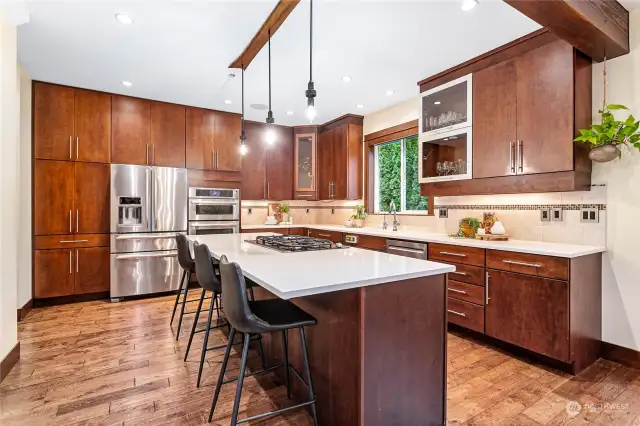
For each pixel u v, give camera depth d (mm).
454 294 2881
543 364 2383
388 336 1498
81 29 2578
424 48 2820
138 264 4051
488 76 2877
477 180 2998
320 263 1798
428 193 3471
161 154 4355
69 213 3840
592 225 2512
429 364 1639
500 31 2537
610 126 2236
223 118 4805
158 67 3287
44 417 1764
